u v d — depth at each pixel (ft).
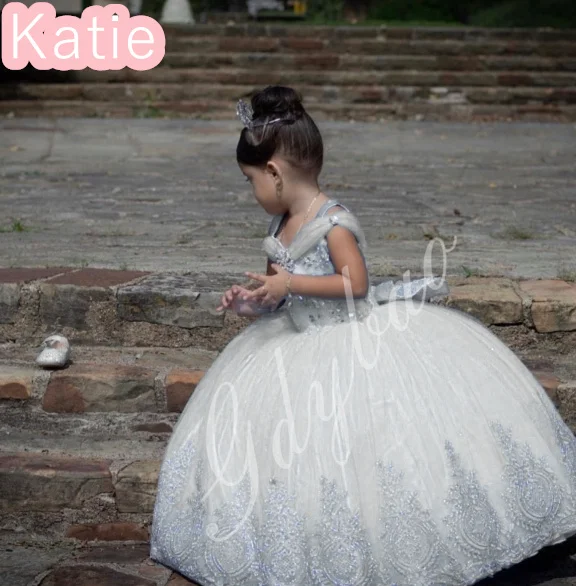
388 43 88.22
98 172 50.57
